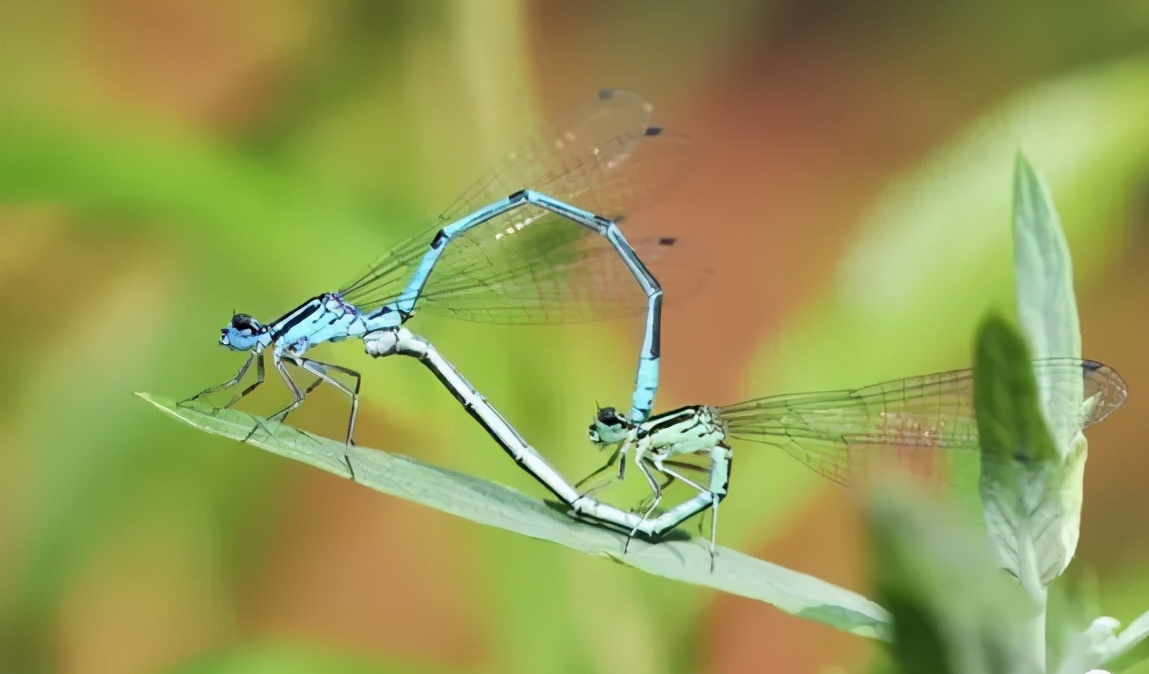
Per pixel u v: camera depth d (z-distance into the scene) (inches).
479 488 22.9
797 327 23.7
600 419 23.5
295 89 24.0
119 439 23.9
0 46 24.3
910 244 23.6
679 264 23.8
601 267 23.7
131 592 24.0
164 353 24.0
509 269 23.7
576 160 23.8
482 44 23.6
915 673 22.6
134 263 24.0
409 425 23.6
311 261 23.6
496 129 23.7
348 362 23.6
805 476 23.5
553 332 23.7
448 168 23.7
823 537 24.1
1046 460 22.6
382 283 23.6
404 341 23.5
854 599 22.8
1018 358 22.6
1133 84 23.9
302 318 23.5
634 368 23.9
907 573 22.6
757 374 23.7
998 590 22.6
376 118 23.9
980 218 23.6
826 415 23.3
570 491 23.4
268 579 24.3
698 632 23.4
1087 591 22.8
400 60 23.9
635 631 23.4
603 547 22.8
